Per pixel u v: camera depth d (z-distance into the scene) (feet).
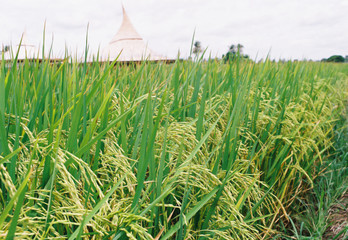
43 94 6.14
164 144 5.08
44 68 6.47
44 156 4.05
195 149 5.31
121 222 4.03
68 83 6.49
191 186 5.51
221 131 8.25
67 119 5.49
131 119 7.03
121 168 4.50
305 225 9.97
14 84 5.37
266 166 9.37
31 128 5.20
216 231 5.28
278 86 12.23
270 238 9.07
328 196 11.72
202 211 5.95
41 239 3.40
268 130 9.46
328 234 10.00
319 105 14.11
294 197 10.21
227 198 5.63
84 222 3.53
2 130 4.14
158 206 5.24
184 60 10.23
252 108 9.19
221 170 6.67
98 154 5.00
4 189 4.37
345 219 10.68
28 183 4.11
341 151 15.79
